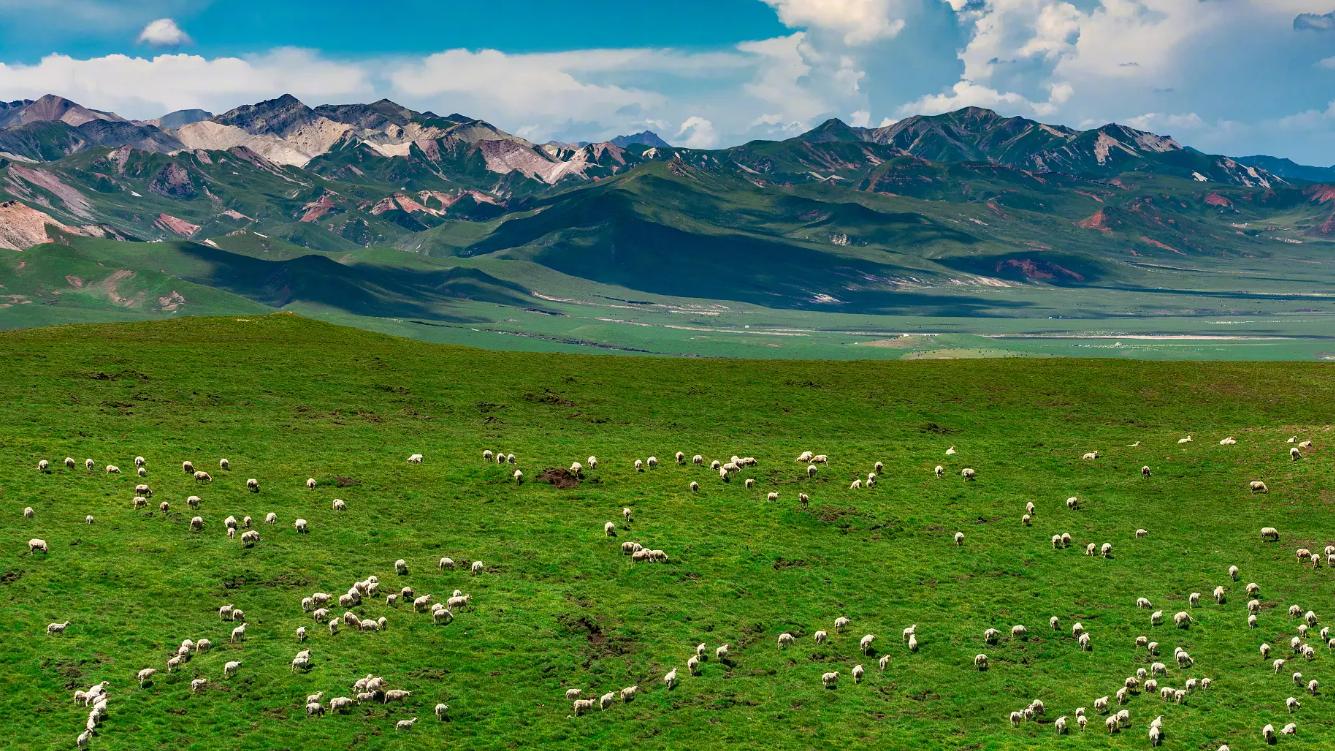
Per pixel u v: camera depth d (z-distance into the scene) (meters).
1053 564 62.88
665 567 60.00
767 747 43.34
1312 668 50.03
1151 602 57.66
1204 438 86.88
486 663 48.62
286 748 41.34
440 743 42.56
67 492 64.06
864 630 54.22
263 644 48.59
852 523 68.19
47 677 44.47
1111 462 81.50
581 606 54.66
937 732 44.94
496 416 93.88
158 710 43.09
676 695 47.19
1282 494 72.69
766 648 52.06
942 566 62.25
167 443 76.38
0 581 51.81
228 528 60.53
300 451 77.38
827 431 94.12
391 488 70.25
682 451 83.12
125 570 54.19
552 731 43.88
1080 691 48.69
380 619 51.25
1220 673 50.06
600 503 69.56
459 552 60.59
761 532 65.81
